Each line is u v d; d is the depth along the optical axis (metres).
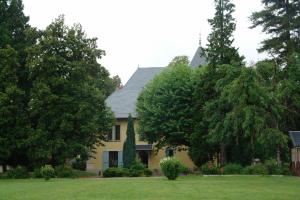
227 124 41.09
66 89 45.44
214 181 33.94
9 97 44.12
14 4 49.66
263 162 45.78
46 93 43.94
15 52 45.53
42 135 43.91
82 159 51.28
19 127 44.78
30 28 47.03
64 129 44.00
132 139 53.62
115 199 22.00
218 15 47.47
